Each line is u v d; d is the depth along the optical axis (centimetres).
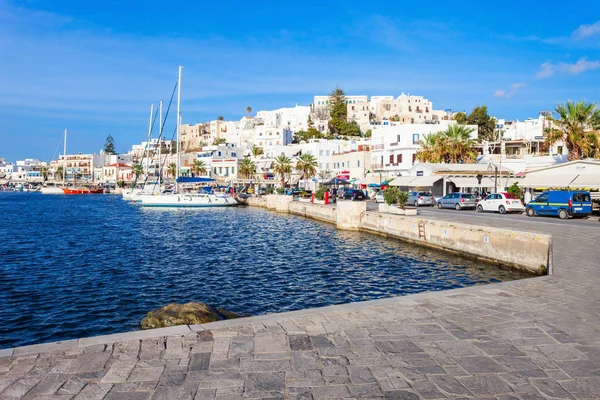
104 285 1745
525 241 1733
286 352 614
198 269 2050
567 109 4122
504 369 560
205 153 12556
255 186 9175
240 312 1381
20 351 616
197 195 6819
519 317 778
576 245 1728
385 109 17000
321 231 3547
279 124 16438
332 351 618
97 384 522
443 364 575
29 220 4919
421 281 1733
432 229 2444
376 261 2167
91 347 632
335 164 8388
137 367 567
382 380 530
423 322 746
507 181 4900
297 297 1547
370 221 3262
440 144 5825
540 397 489
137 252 2584
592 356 602
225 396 492
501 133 8019
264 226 4059
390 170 6706
